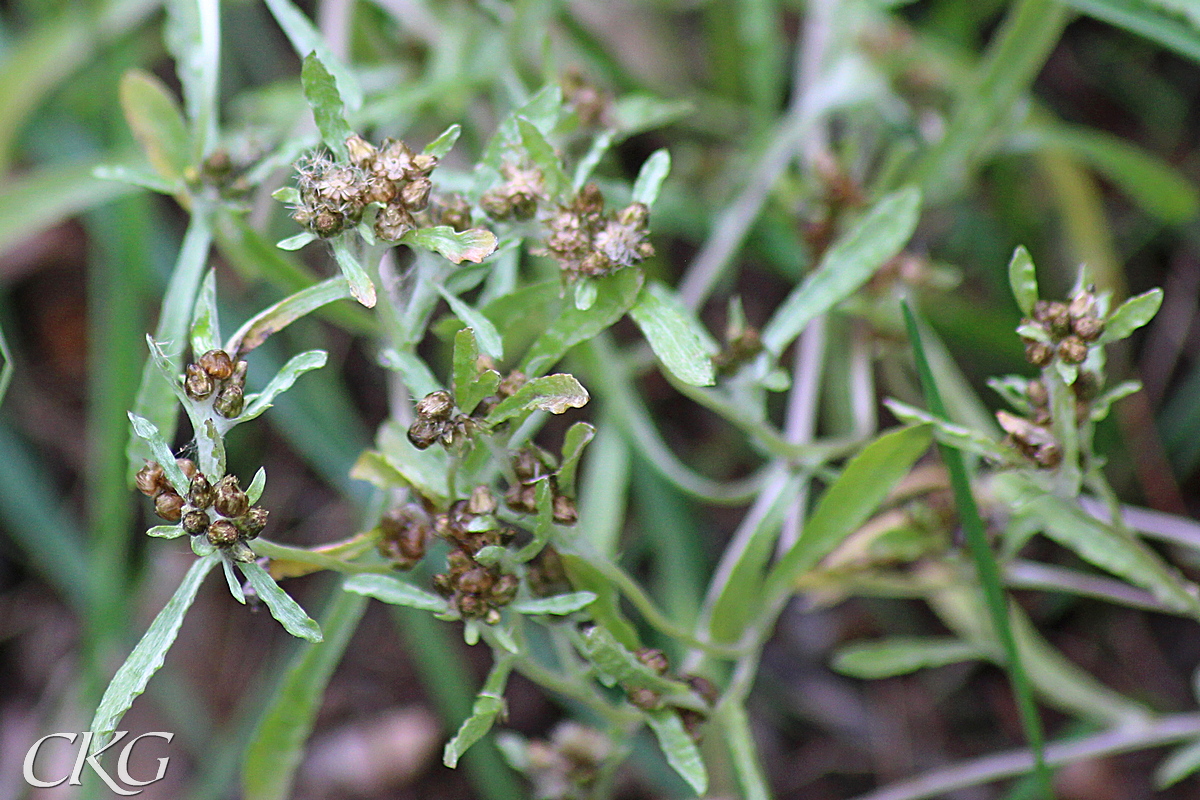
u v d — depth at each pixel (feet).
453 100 1.57
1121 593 1.46
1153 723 1.51
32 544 1.70
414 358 1.32
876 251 1.40
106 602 1.62
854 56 1.60
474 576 1.31
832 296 1.40
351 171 1.28
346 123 1.29
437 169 1.38
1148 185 1.63
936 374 1.54
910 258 1.53
